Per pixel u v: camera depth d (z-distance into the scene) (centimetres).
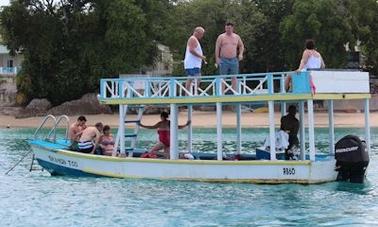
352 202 1492
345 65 5966
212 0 6378
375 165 2308
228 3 6425
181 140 3653
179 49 6438
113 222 1314
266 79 1716
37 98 6425
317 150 2814
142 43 5953
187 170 1788
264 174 1708
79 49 6194
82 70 6209
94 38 6197
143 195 1612
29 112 6122
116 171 1886
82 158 1945
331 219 1312
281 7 6594
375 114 5441
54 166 2044
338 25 5731
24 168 2338
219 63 1839
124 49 5931
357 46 6512
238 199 1536
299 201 1505
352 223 1274
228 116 5550
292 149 1836
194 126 4825
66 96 6419
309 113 1666
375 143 3303
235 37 1839
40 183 1870
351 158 1689
